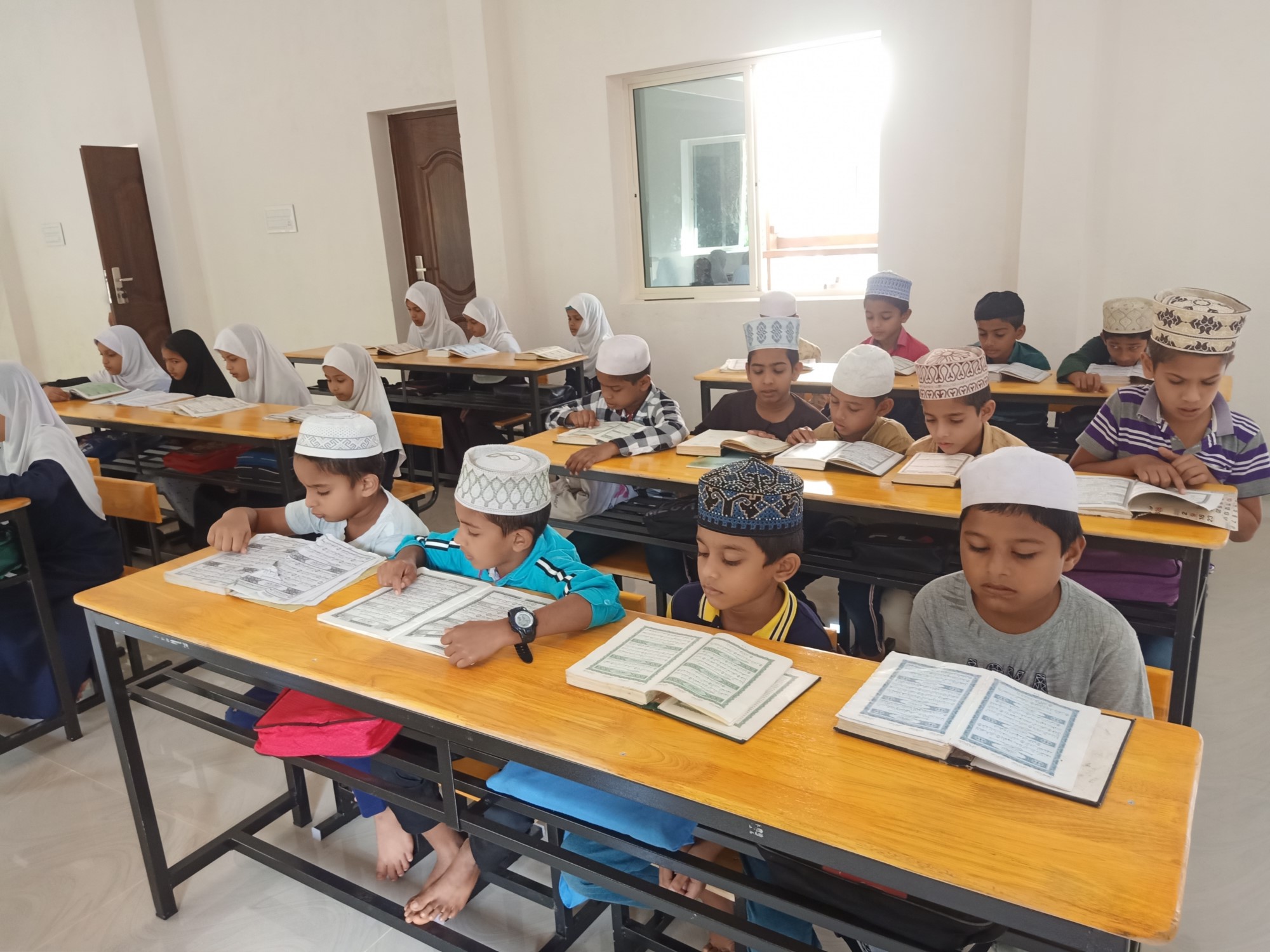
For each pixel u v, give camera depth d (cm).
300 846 203
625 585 346
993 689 110
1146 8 423
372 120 668
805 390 397
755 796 97
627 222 601
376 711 128
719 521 131
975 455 224
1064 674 129
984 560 121
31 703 252
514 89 604
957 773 99
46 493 258
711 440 265
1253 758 222
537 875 191
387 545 196
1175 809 91
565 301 629
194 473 367
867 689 114
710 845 128
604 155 581
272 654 139
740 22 514
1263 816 200
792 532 133
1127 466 203
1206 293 188
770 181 557
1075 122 429
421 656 136
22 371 269
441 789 135
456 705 120
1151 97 432
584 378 515
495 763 135
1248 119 416
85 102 777
